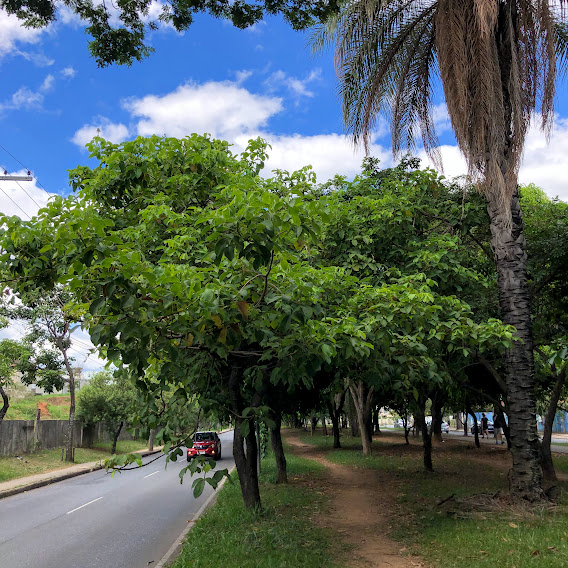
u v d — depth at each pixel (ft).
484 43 28.55
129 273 13.56
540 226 44.04
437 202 39.34
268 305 18.98
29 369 80.79
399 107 36.70
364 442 81.92
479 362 38.65
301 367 18.83
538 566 18.53
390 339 23.26
